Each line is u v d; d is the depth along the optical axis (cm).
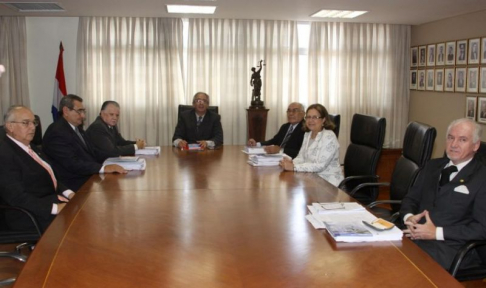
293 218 200
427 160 261
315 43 612
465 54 517
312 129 335
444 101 562
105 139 364
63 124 330
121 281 136
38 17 582
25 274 140
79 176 326
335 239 169
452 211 213
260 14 549
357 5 476
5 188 254
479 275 204
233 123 613
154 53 591
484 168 212
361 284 134
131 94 594
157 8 508
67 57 592
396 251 160
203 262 150
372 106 636
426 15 534
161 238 173
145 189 257
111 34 586
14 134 270
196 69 601
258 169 320
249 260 152
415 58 625
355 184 348
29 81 591
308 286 133
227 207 218
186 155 384
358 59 622
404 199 248
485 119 486
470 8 482
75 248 163
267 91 612
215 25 595
